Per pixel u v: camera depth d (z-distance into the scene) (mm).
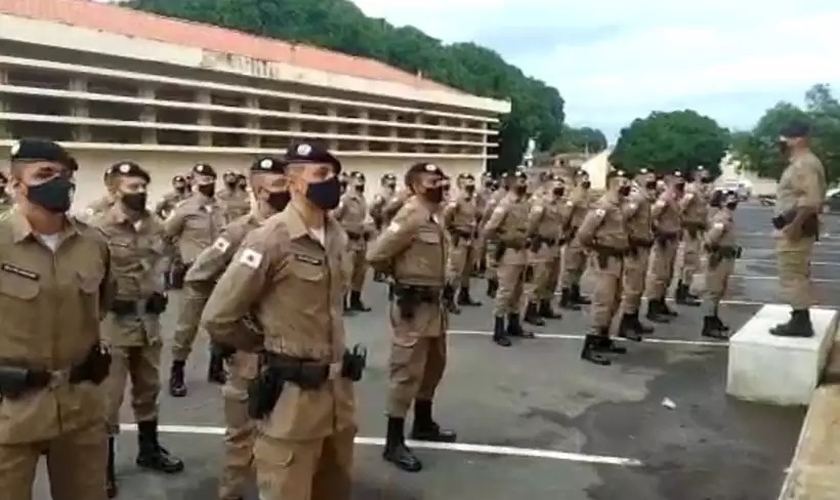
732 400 7043
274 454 3430
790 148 7129
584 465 5496
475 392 7250
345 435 3639
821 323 7734
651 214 9727
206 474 5238
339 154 19391
